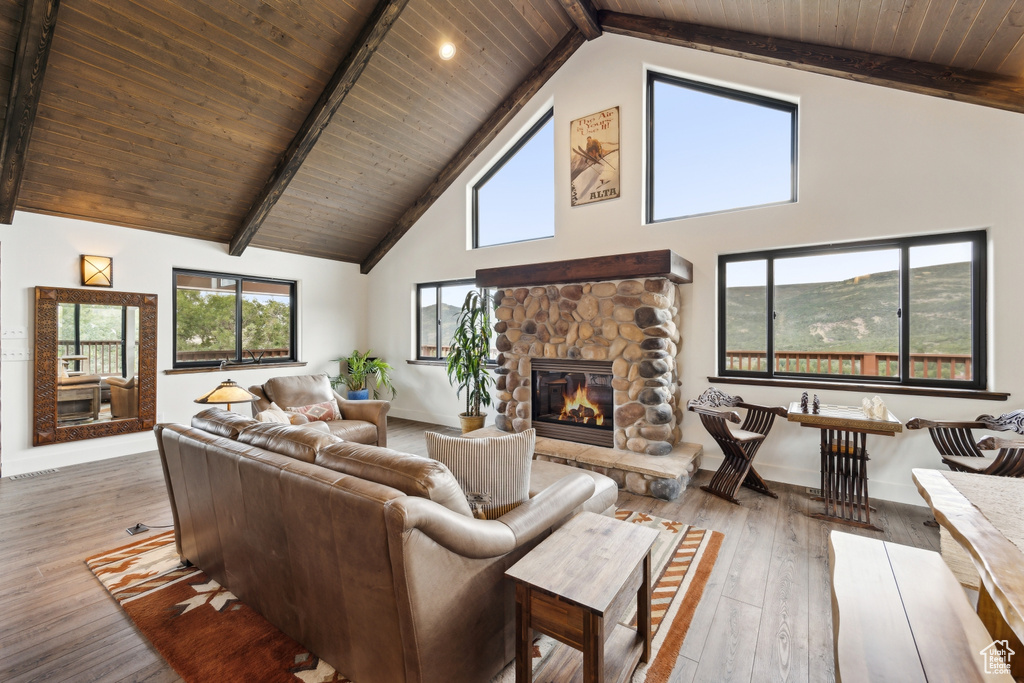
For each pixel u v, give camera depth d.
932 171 3.08
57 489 3.50
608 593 1.29
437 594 1.34
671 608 2.00
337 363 6.43
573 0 3.94
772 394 3.66
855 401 3.34
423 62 4.21
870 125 3.27
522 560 1.48
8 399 3.86
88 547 2.58
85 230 4.24
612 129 4.39
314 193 5.09
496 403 5.53
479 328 5.04
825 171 3.43
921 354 3.25
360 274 6.68
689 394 4.05
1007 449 2.34
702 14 3.54
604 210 4.46
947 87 2.91
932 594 1.37
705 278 3.94
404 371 6.38
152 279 4.68
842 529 2.79
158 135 3.76
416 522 1.26
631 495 3.38
